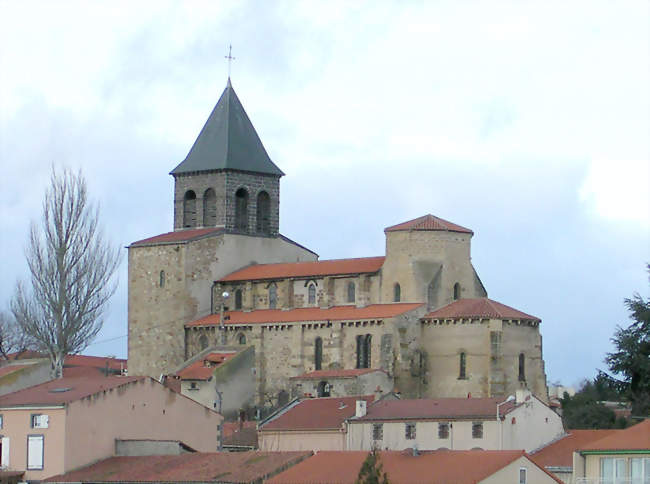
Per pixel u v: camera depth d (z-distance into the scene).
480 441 173.38
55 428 158.25
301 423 187.12
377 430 180.50
